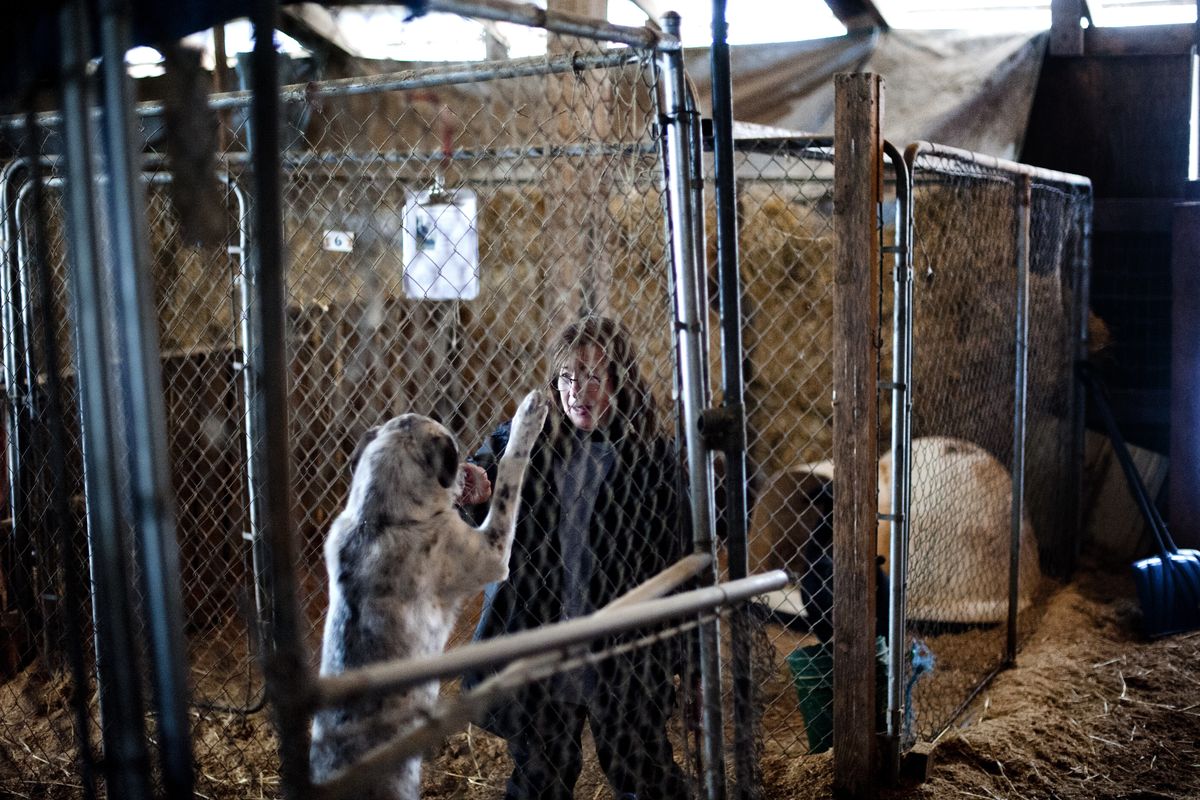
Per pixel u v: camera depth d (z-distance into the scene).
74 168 1.25
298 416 4.23
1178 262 5.88
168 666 1.25
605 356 2.66
